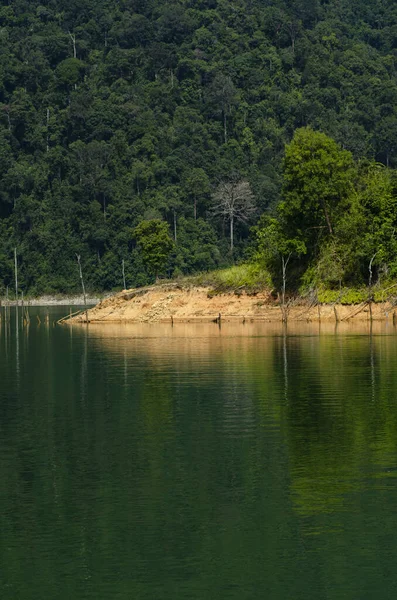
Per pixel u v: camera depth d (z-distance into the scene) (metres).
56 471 46.97
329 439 52.50
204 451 50.31
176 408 63.62
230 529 38.41
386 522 38.69
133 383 77.19
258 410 61.88
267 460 48.12
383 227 152.38
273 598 32.69
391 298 151.12
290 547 36.56
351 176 158.75
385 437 52.66
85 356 103.38
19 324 186.12
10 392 73.75
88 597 32.91
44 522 39.59
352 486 43.31
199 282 171.12
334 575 34.25
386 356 93.44
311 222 159.25
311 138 158.38
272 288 163.12
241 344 112.75
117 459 49.09
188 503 41.53
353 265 155.88
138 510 40.84
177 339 124.62
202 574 34.47
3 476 46.19
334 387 71.50
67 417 61.22
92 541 37.50
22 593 33.31
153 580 34.12
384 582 33.69
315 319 154.00
